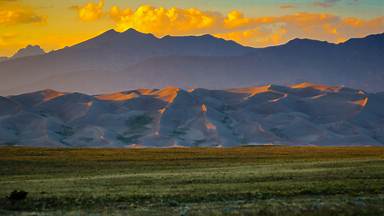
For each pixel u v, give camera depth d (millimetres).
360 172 100000
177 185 87938
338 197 70000
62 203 71438
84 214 60188
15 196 72250
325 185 81625
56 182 98375
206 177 98750
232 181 91688
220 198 72250
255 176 97812
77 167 137750
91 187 88125
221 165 136750
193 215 55562
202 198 72750
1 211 65000
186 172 114500
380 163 122312
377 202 61219
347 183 83562
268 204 62656
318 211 55719
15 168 135500
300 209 56906
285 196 72875
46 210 66562
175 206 65500
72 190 84125
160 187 85625
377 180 87250
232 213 55625
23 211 66188
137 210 61781
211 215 55094
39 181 102188
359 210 56000
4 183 100125
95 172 124188
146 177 102312
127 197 74312
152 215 57406
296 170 108250
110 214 59375
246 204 63844
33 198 75000
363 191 75625
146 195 75375
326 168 111812
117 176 107188
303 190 76438
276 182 88062
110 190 82875
